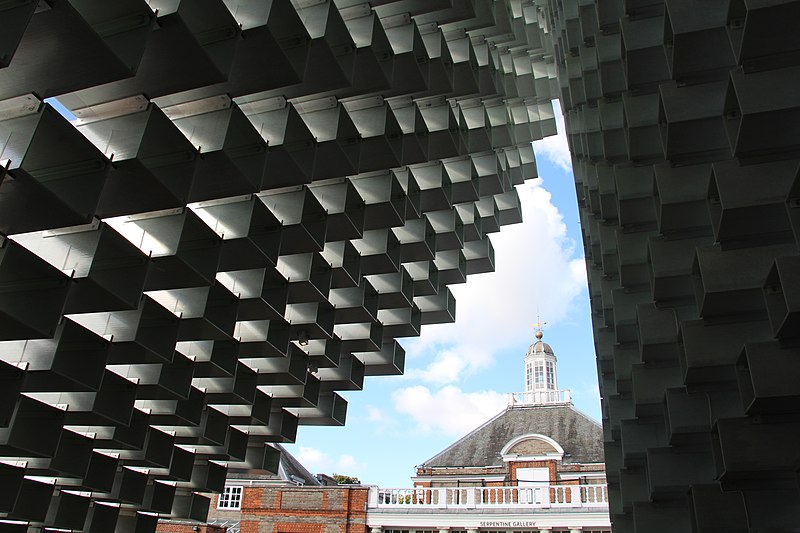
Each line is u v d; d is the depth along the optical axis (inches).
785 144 296.4
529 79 729.6
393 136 537.6
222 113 413.4
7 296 389.7
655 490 447.2
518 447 1457.9
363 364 882.1
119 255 440.5
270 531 1214.3
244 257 516.7
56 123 331.9
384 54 471.5
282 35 394.3
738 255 329.7
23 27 263.3
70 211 349.4
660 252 423.2
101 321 530.6
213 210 504.4
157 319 549.6
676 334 446.9
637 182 478.3
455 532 1173.7
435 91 545.3
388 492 1232.2
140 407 729.6
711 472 438.9
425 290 828.6
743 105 277.0
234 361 652.1
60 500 858.8
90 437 721.0
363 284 717.3
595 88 560.1
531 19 697.6
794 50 276.5
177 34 338.6
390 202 593.9
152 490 946.7
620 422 591.8
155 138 389.7
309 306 692.1
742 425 322.7
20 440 562.3
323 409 896.9
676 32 318.7
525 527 1127.6
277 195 544.7
